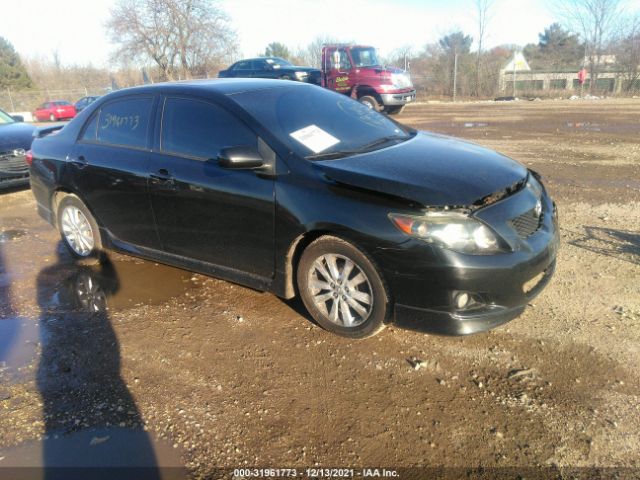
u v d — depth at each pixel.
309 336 3.54
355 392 2.95
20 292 4.50
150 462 2.52
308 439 2.62
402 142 4.00
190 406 2.91
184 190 3.89
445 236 2.90
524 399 2.80
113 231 4.67
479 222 2.94
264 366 3.24
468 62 25.38
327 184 3.24
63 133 5.04
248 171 3.57
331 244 3.27
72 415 2.88
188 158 3.93
